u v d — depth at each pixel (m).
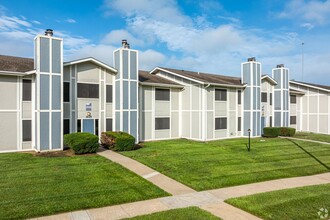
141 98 22.27
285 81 30.50
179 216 7.15
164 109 23.86
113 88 20.50
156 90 23.31
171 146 19.30
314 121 33.62
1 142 16.12
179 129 24.97
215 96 23.98
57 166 12.59
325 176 12.30
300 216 7.39
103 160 14.00
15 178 10.52
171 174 11.68
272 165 13.87
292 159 15.52
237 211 7.79
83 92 19.00
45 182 10.09
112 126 20.50
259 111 27.03
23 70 16.91
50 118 16.42
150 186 10.05
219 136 24.34
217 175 11.67
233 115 25.91
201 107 22.98
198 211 7.57
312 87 33.56
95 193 9.02
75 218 7.09
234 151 17.59
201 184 10.40
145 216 7.14
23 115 16.89
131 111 20.36
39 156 14.90
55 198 8.43
